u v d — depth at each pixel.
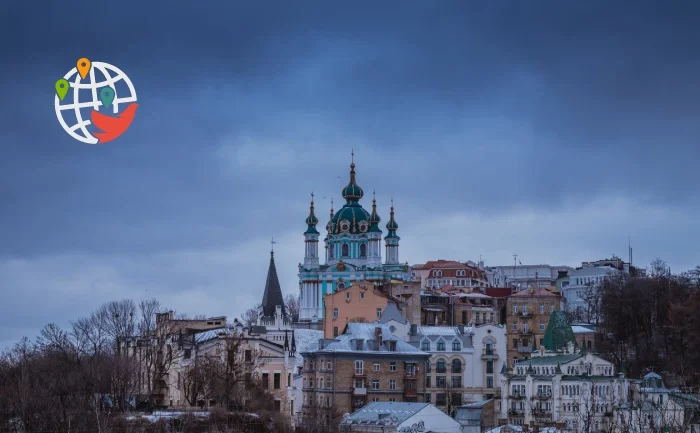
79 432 170.88
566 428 193.50
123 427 178.00
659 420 159.88
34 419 173.62
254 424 195.50
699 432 153.62
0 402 179.75
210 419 191.88
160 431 182.88
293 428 199.62
